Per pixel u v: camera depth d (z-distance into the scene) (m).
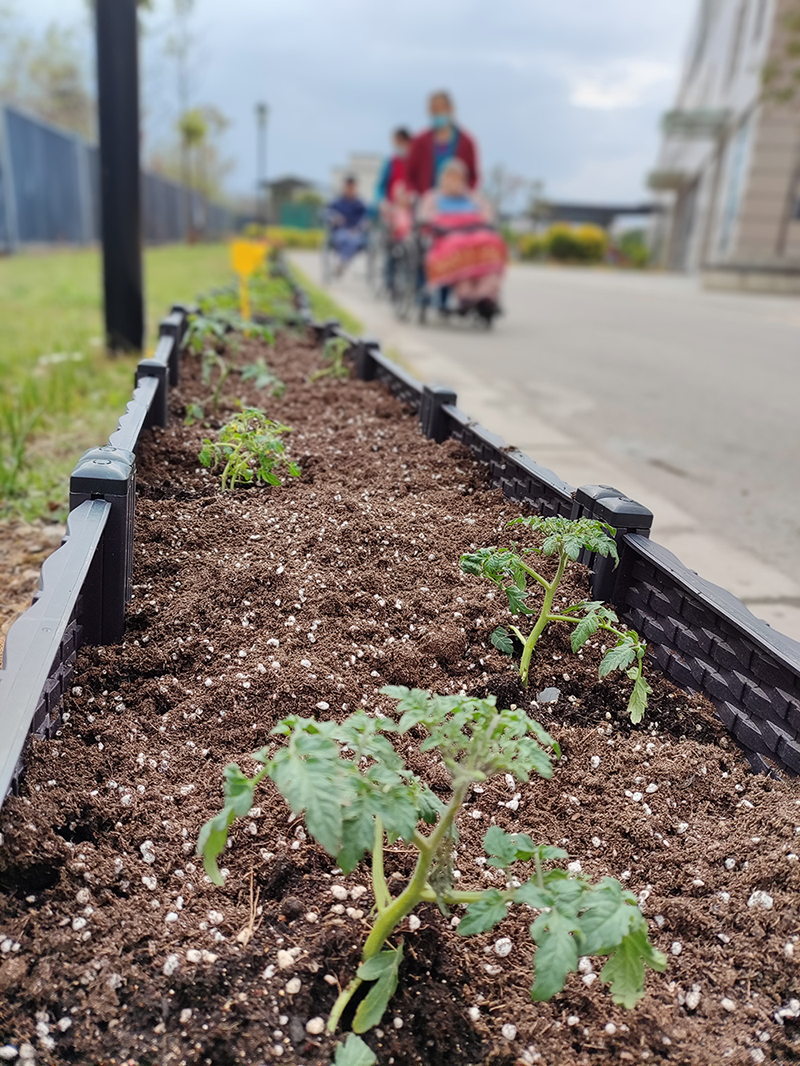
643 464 2.55
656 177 20.48
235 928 0.69
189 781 0.83
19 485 1.86
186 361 2.53
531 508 1.34
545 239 24.45
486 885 0.76
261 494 1.46
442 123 5.53
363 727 0.62
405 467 1.59
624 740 0.95
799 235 12.14
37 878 0.72
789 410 3.45
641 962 0.58
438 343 4.94
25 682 0.71
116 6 2.90
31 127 8.91
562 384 3.81
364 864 0.76
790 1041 0.63
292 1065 0.60
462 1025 0.64
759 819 0.82
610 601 1.11
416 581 1.19
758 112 11.65
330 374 2.42
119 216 3.08
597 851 0.81
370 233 7.91
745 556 1.87
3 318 4.17
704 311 8.06
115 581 1.00
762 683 0.88
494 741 0.65
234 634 1.05
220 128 17.22
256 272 4.14
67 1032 0.61
